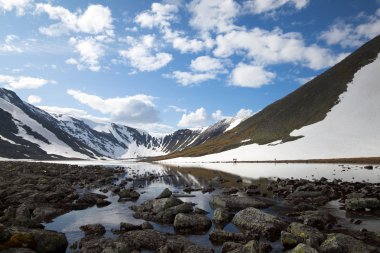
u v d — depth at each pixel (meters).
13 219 20.16
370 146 93.62
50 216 25.45
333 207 26.02
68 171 70.94
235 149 147.38
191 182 52.03
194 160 152.75
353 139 102.06
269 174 58.59
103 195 35.44
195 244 16.77
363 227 19.53
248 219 21.20
